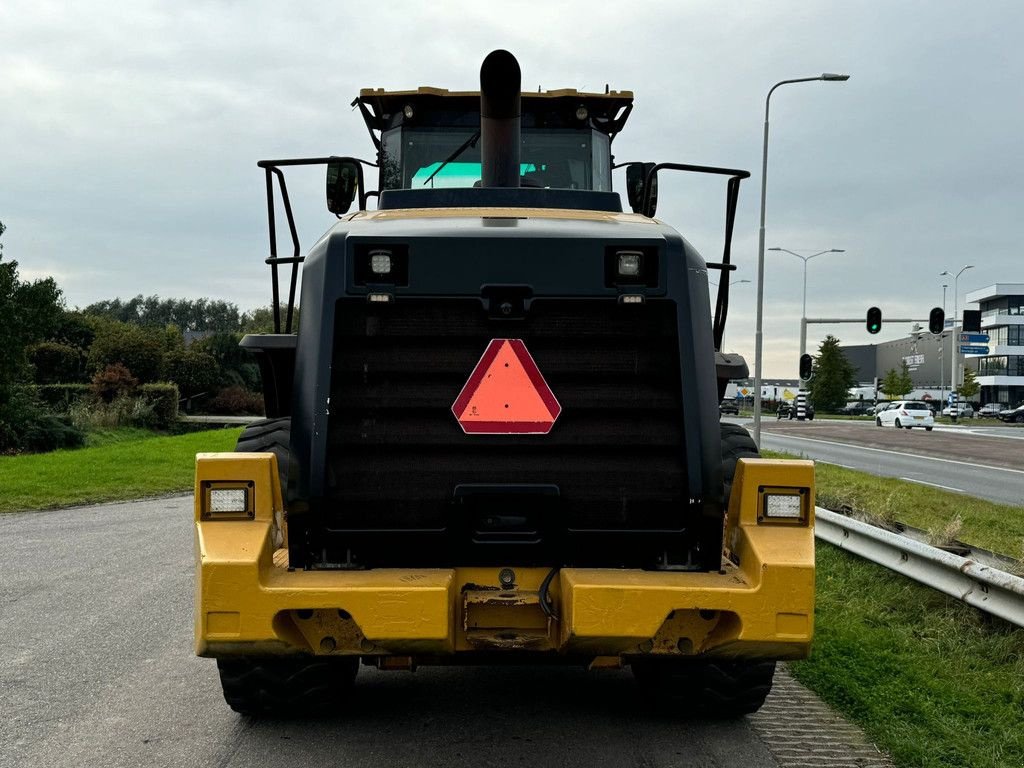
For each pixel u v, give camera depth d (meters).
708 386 3.93
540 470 3.88
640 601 3.62
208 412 59.66
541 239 3.89
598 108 6.75
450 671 5.77
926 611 6.87
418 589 3.61
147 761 4.21
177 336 66.38
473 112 6.68
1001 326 105.31
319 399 3.83
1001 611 5.90
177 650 6.13
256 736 4.54
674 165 5.01
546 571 3.91
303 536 3.87
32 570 8.97
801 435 44.12
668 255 3.93
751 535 3.78
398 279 3.87
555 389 3.89
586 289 3.89
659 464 3.90
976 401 106.69
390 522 3.86
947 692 5.15
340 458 3.86
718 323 5.01
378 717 4.83
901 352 149.12
